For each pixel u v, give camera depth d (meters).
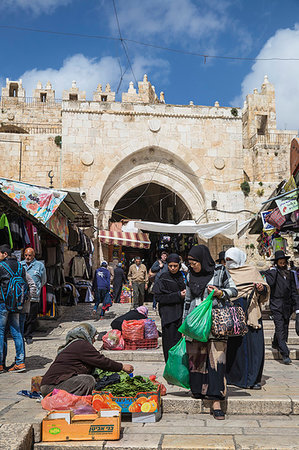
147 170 20.97
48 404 4.12
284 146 29.58
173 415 4.37
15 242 9.29
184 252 21.50
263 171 29.17
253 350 5.04
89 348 4.55
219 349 4.24
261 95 35.41
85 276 15.90
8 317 6.34
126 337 7.46
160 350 7.32
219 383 4.20
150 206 29.50
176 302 5.29
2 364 6.21
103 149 20.17
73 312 12.92
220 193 20.62
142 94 36.19
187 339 4.32
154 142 20.50
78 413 3.96
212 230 17.83
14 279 6.20
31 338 8.41
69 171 19.84
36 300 8.35
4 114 32.38
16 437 3.42
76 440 3.71
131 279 12.32
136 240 18.75
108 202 20.47
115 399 4.17
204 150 20.83
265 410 4.34
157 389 4.38
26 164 21.27
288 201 8.24
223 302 4.39
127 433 3.84
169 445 3.49
